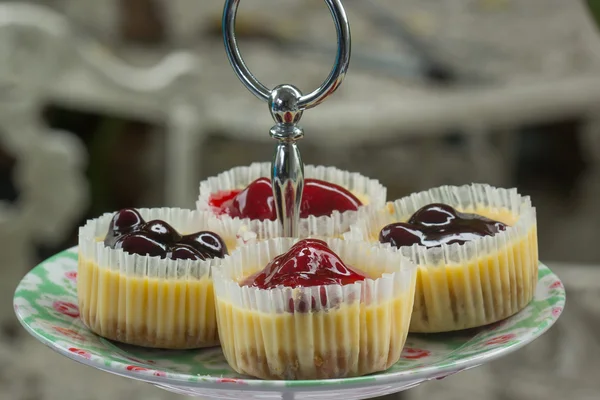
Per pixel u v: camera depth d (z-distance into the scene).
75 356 0.72
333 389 0.69
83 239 0.77
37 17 1.32
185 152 1.52
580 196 2.18
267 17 1.91
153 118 1.52
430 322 0.77
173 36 1.84
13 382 1.25
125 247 0.76
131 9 1.79
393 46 1.78
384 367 0.73
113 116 1.81
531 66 1.70
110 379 1.25
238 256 0.76
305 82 1.56
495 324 0.78
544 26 1.87
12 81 1.31
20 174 1.35
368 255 0.76
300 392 0.70
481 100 1.55
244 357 0.73
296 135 0.75
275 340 0.72
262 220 0.81
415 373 0.69
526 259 0.78
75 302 0.80
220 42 1.82
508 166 2.00
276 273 0.73
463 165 1.86
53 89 1.35
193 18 1.90
